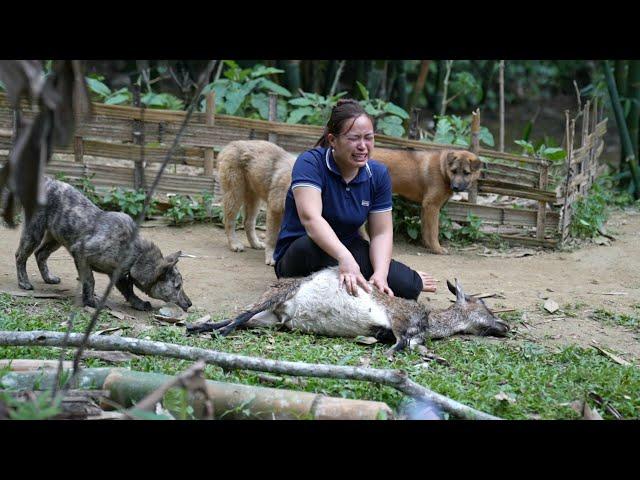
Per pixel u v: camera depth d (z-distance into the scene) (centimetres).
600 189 948
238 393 372
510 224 818
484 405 410
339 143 513
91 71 1081
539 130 1509
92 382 383
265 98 1015
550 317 601
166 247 723
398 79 1182
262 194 696
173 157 795
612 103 1025
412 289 551
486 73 1491
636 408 426
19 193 254
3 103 747
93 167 780
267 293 525
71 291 586
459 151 775
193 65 1222
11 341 416
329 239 507
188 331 502
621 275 721
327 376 394
